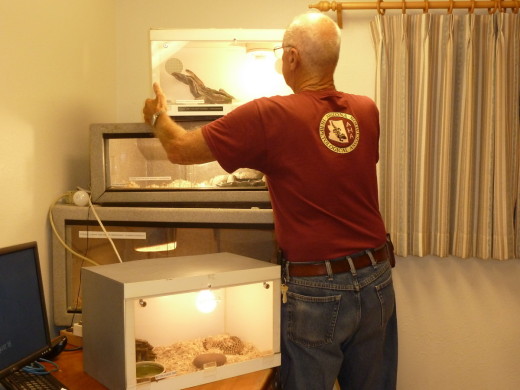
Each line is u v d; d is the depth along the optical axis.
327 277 1.40
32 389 1.23
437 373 2.46
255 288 1.48
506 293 2.40
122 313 1.23
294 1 2.36
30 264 1.30
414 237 2.29
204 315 1.49
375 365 1.55
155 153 1.82
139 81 2.40
